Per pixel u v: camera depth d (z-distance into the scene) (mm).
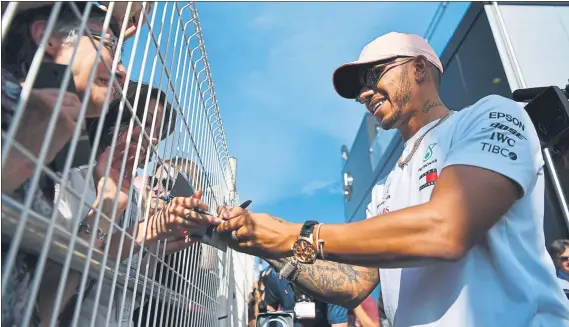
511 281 1010
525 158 1012
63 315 924
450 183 974
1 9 635
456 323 1024
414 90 1346
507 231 1058
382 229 950
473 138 1043
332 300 1466
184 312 1480
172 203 1106
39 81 629
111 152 739
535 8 4367
